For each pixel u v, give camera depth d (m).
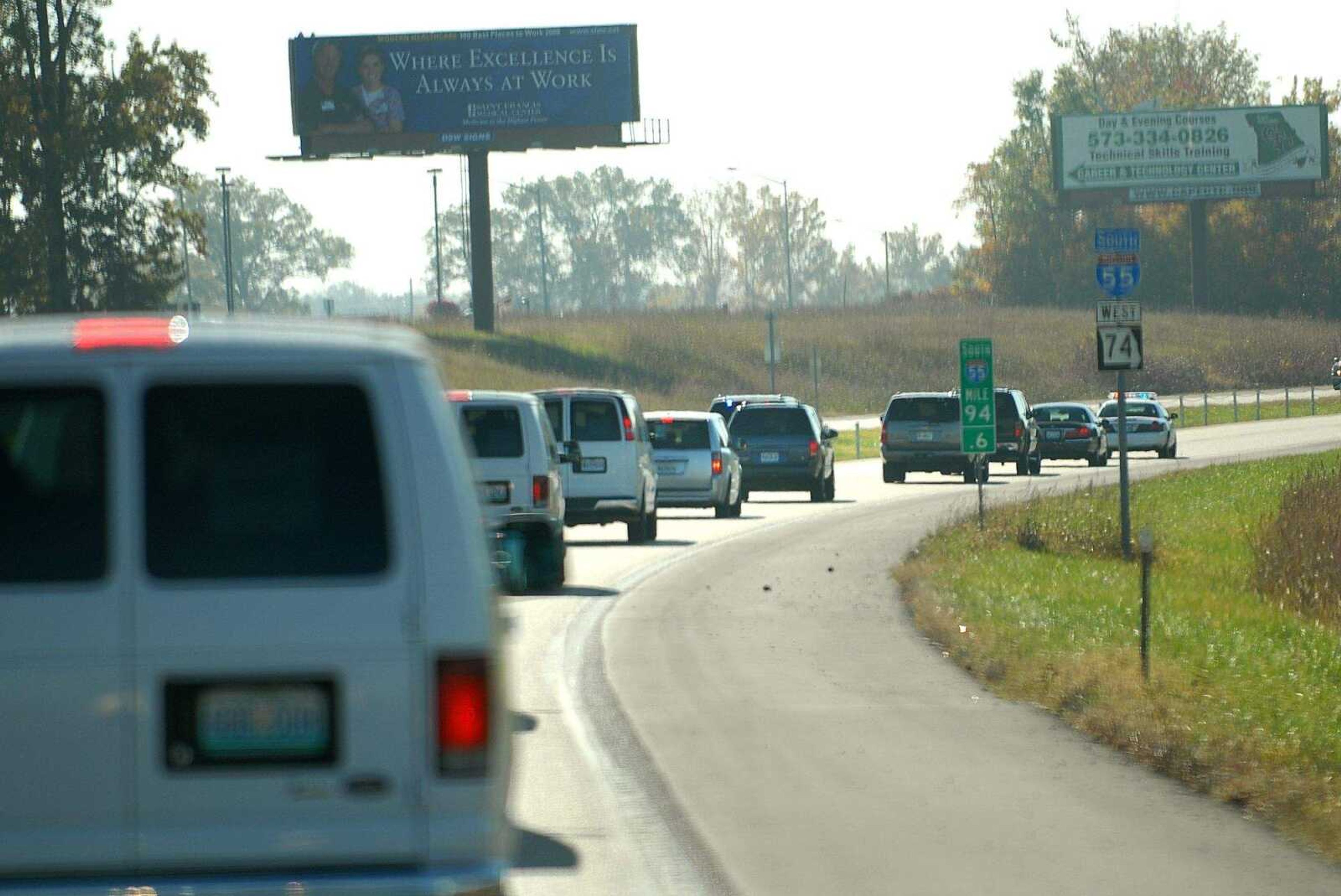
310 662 21.42
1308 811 36.19
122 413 21.50
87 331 21.66
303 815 21.36
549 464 81.56
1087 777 41.06
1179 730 43.88
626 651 62.72
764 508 145.25
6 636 21.12
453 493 21.84
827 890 31.56
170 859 21.23
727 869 33.16
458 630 21.61
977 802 38.56
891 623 70.00
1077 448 194.50
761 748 44.81
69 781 21.16
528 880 32.44
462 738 21.52
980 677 56.31
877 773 41.69
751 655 61.56
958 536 102.50
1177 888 31.34
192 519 21.48
